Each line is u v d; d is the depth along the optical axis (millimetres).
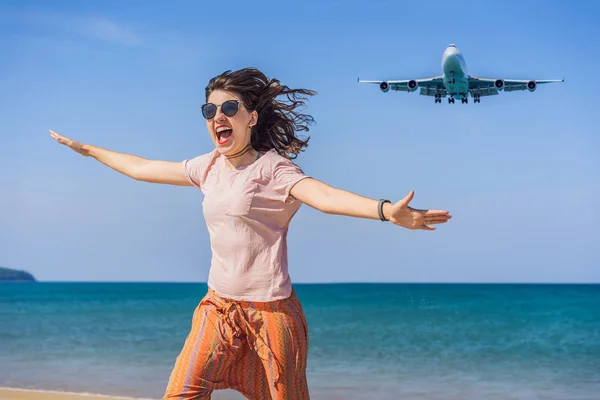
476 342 17516
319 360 13664
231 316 3262
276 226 3287
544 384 10656
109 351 14047
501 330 21219
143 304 40688
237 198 3223
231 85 3312
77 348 14656
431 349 15875
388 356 14352
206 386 3299
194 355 3279
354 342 17484
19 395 7688
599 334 19750
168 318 26156
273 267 3266
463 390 10023
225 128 3316
